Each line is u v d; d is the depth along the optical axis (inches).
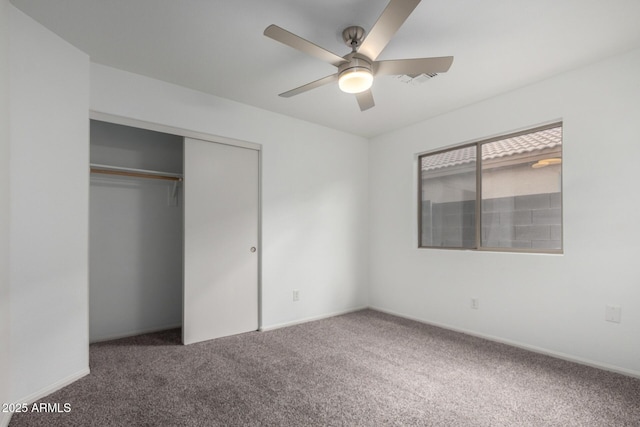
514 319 120.2
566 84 108.1
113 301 129.2
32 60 80.0
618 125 97.5
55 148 85.4
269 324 140.3
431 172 155.9
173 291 144.3
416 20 80.7
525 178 123.7
